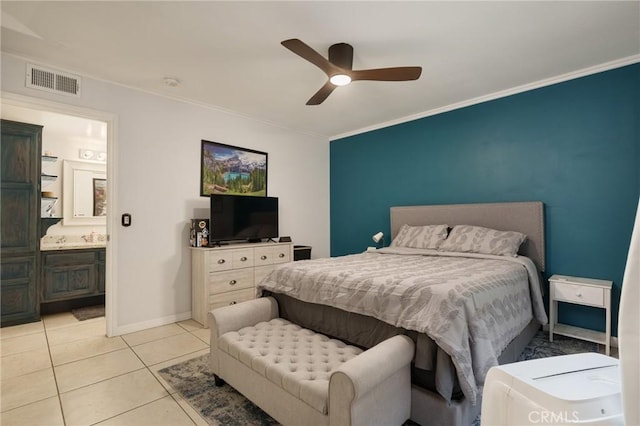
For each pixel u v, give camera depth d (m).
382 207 4.62
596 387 0.85
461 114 3.78
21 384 2.15
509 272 2.37
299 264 2.66
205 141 3.75
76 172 4.39
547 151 3.16
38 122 3.72
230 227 3.73
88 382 2.18
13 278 3.35
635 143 2.69
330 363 1.68
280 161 4.62
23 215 3.41
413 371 1.73
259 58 2.66
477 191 3.66
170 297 3.43
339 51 2.41
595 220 2.89
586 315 2.92
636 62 2.67
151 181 3.31
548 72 2.97
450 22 2.16
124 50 2.51
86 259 3.97
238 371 1.89
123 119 3.12
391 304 1.78
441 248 3.39
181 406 1.91
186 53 2.57
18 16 2.07
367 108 3.93
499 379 0.93
